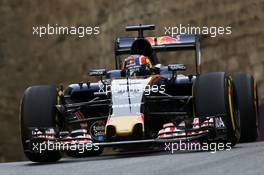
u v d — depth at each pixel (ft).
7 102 279.28
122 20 278.87
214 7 264.93
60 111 87.92
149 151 98.78
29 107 86.74
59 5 293.23
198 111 85.51
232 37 259.60
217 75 86.53
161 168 63.05
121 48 116.37
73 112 94.53
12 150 268.00
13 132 272.72
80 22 287.89
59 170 69.77
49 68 284.20
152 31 270.26
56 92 89.04
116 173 61.21
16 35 292.81
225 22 262.47
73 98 97.71
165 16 271.69
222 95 84.69
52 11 293.43
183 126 84.12
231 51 258.37
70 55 283.79
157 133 91.91
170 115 91.56
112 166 69.15
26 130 86.12
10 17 296.10
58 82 280.72
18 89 282.36
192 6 268.21
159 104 96.63
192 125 83.82
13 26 294.66
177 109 96.89
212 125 83.20
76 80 278.87
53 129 85.46
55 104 87.40
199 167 61.52
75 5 290.97
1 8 297.94
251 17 259.39
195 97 86.38
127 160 76.18
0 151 266.77
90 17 286.87
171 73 98.73
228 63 257.34
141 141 81.30
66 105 89.86
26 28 293.23
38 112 86.33
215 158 69.82
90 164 74.69
